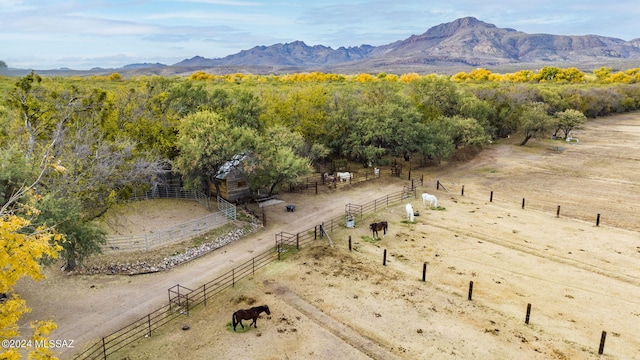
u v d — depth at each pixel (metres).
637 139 77.94
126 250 28.19
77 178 24.09
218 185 40.34
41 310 21.39
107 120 34.91
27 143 26.11
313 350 18.59
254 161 36.72
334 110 55.34
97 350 18.16
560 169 57.03
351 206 40.12
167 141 38.03
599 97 103.00
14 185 20.47
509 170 56.78
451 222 36.25
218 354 18.23
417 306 22.42
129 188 32.12
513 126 76.75
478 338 19.73
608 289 24.73
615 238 32.84
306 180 48.88
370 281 25.16
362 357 18.20
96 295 23.11
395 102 57.53
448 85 67.75
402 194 43.72
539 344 19.38
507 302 23.09
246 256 28.59
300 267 26.92
